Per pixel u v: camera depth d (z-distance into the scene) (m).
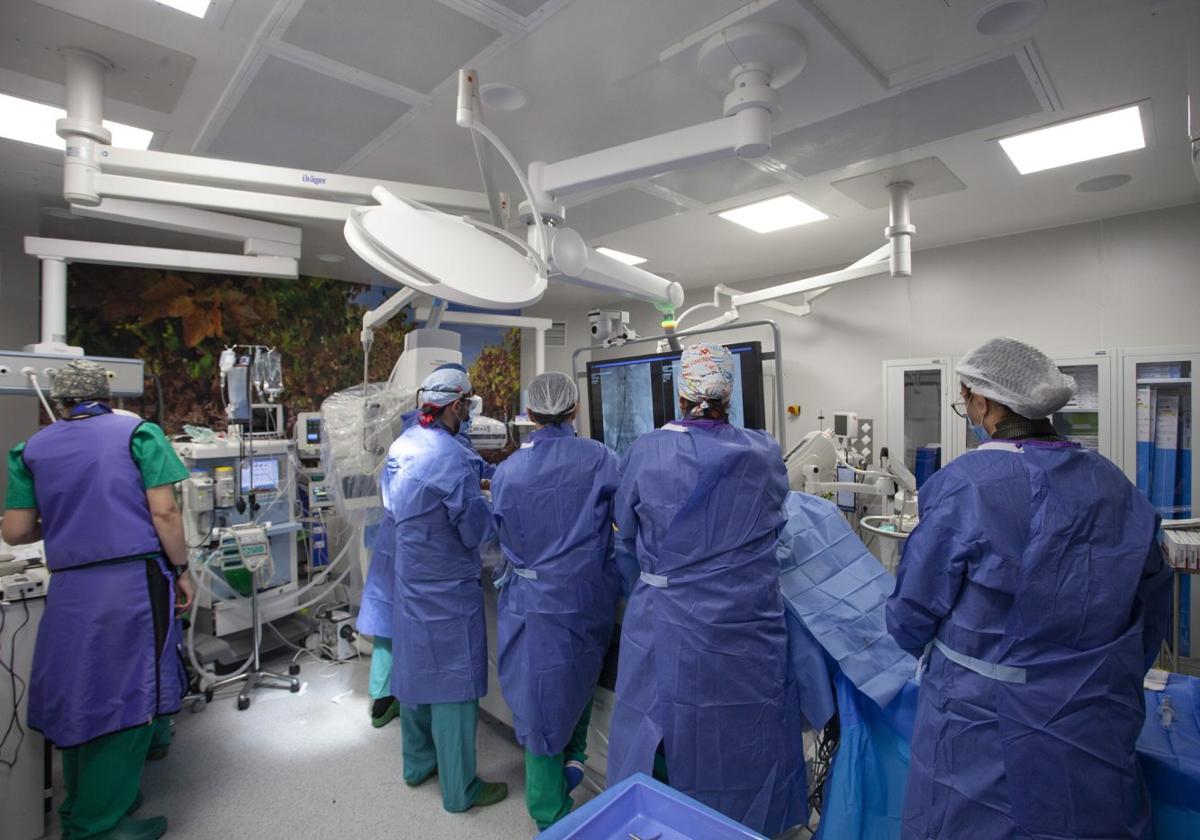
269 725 2.67
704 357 1.67
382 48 1.93
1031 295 3.81
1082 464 1.17
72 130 1.88
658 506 1.57
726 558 1.52
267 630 3.54
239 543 2.95
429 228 1.69
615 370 2.71
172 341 4.42
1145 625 1.24
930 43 1.88
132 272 4.27
